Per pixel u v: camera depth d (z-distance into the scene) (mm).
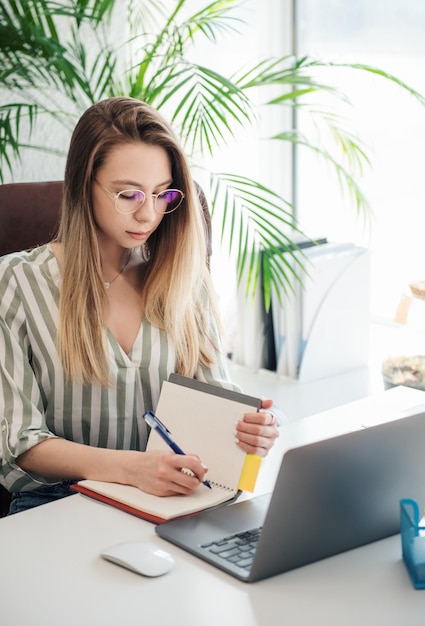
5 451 1375
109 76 2506
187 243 1507
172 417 1338
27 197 1777
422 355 2240
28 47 2535
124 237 1434
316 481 1022
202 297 1613
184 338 1555
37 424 1403
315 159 3371
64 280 1463
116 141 1388
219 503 1235
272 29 3266
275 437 1280
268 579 1037
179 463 1243
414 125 3057
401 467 1116
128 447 1541
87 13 2758
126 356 1503
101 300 1484
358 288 3104
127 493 1257
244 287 3143
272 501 993
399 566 1071
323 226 3424
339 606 978
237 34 3322
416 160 3084
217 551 1091
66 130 2848
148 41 3020
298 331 3057
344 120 3262
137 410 1534
